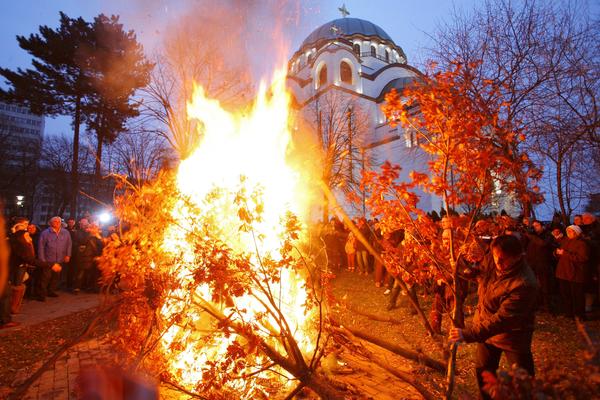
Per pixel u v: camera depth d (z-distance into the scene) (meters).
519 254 3.00
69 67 24.41
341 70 45.78
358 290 9.66
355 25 52.78
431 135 4.17
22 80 23.64
